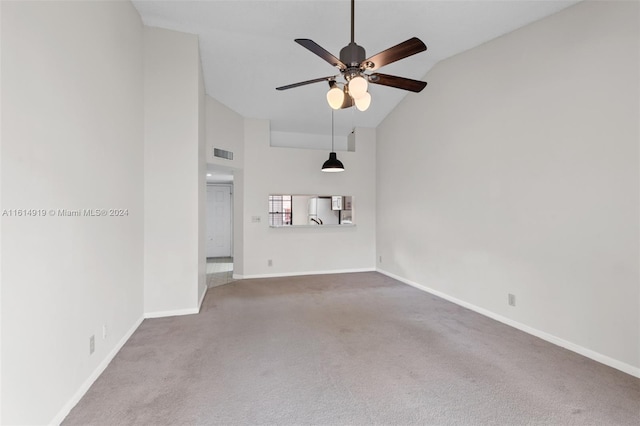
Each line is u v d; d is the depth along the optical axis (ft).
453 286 13.28
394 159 17.84
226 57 12.77
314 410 6.01
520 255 10.13
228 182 26.53
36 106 5.22
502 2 8.93
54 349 5.62
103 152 7.72
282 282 17.04
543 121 9.33
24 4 4.95
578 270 8.43
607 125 7.74
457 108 12.82
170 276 11.48
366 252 20.22
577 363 7.89
